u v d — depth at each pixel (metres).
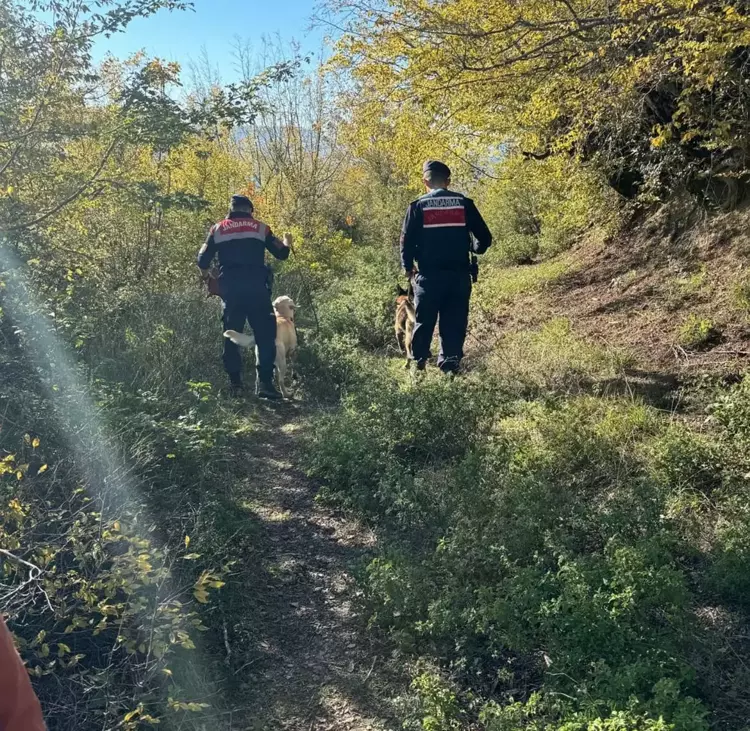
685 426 4.77
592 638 2.62
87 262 6.16
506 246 14.99
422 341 6.49
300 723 2.71
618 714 2.15
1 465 2.71
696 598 3.11
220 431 4.91
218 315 8.20
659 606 2.80
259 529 4.16
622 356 6.44
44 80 4.75
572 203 11.59
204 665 2.93
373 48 7.39
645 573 2.79
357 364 7.51
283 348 7.07
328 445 4.91
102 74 5.78
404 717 2.68
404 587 3.15
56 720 2.43
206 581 2.47
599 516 3.50
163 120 5.20
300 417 6.42
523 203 15.64
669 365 6.15
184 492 3.99
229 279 6.61
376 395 5.67
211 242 6.68
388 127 9.41
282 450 5.56
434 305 6.37
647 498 3.62
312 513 4.41
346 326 9.18
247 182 14.28
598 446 4.41
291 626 3.29
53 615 2.66
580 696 2.42
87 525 2.83
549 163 10.23
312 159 17.89
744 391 4.79
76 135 5.15
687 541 3.40
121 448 3.88
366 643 3.15
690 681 2.46
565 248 13.34
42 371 4.26
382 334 9.07
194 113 5.33
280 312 7.51
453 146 10.19
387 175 21.16
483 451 4.46
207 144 8.12
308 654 3.10
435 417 5.04
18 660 1.17
